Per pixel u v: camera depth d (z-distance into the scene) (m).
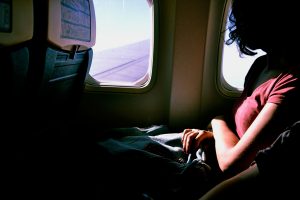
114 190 0.96
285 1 0.73
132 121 1.91
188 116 1.80
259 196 0.58
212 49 1.68
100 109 1.89
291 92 0.77
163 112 1.87
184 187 0.98
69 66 1.31
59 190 0.93
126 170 1.02
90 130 1.38
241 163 0.82
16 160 0.91
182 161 1.17
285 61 0.85
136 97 1.86
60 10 1.02
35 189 0.90
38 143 1.05
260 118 0.81
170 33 1.68
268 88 0.89
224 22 1.62
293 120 0.77
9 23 0.77
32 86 1.00
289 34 0.77
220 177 1.00
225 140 1.00
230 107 1.79
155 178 1.01
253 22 0.79
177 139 1.34
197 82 1.73
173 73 1.71
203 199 0.62
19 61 0.83
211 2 1.57
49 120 1.32
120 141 1.27
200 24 1.61
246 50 0.95
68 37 1.12
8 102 0.89
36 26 0.92
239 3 0.83
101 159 1.06
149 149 1.18
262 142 0.78
